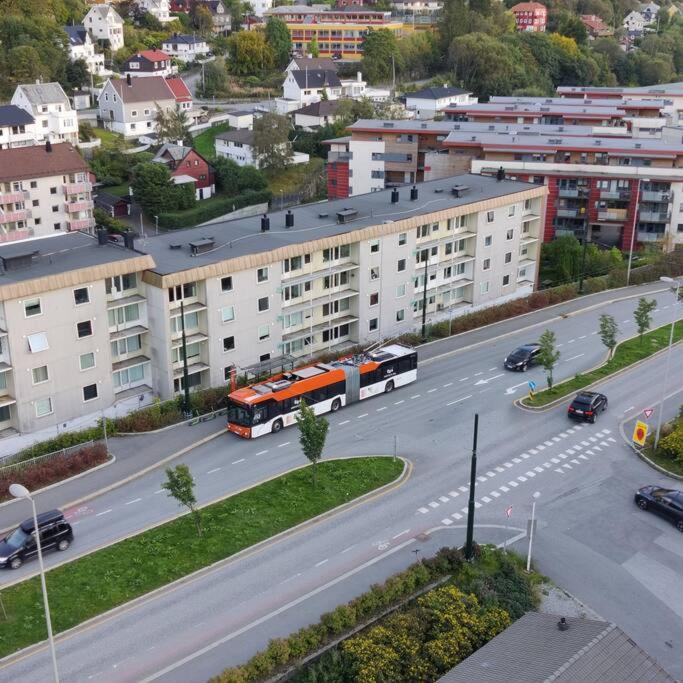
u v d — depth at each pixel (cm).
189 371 5925
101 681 3378
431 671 3309
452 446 5450
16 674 3403
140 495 4831
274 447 5431
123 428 5562
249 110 17562
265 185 13500
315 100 17875
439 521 4575
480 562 4147
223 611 3812
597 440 5553
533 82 19125
